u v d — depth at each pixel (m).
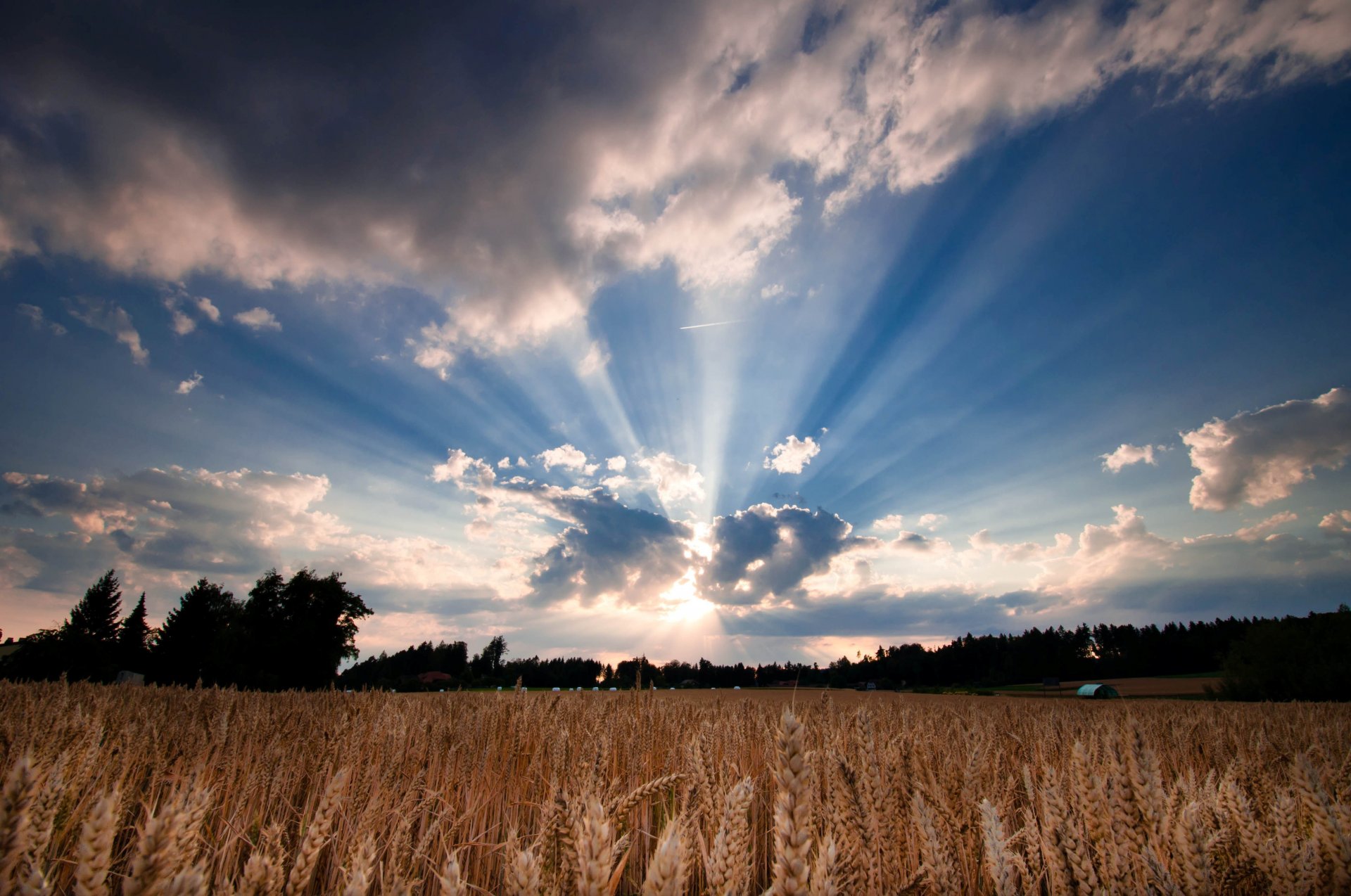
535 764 4.34
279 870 1.22
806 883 0.97
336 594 54.00
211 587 66.25
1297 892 1.59
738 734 5.14
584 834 1.05
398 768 3.94
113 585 68.81
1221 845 1.84
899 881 1.85
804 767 1.02
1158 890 1.54
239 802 3.21
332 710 6.23
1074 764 1.81
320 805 1.29
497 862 3.45
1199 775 4.43
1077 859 1.60
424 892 3.08
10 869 0.88
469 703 7.25
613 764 4.20
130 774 3.69
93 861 0.82
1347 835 1.57
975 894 2.20
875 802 1.96
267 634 52.41
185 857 1.15
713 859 1.21
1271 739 4.95
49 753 2.70
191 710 6.04
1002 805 3.05
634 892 2.02
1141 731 1.82
